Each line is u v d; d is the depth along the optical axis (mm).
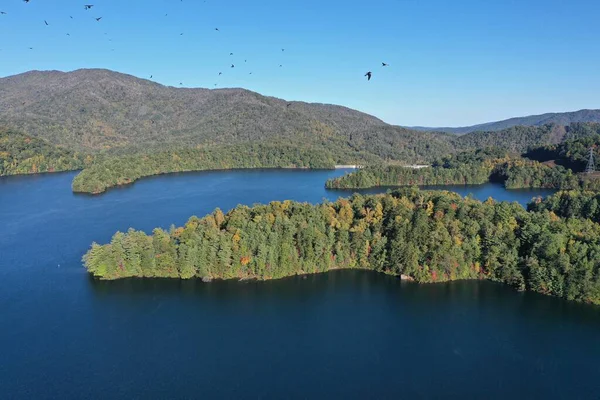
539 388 105438
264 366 112250
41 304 141250
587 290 143375
